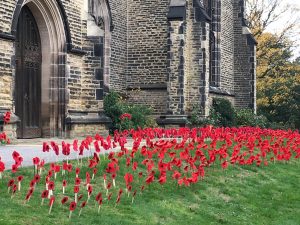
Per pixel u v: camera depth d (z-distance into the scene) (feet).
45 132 70.74
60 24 70.33
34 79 70.08
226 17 125.39
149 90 101.14
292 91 155.53
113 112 83.87
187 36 98.37
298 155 58.29
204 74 97.96
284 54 173.99
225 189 42.83
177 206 35.86
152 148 46.21
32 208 29.66
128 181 34.17
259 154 56.39
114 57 98.68
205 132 57.47
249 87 129.80
